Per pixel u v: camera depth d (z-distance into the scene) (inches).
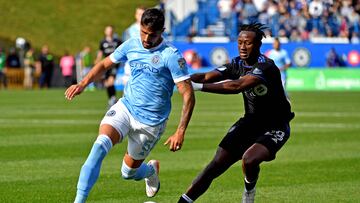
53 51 4338.1
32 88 3634.4
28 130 1514.5
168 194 872.3
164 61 682.2
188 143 1344.7
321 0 3479.3
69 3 4884.4
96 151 675.4
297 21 3491.6
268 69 689.6
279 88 703.7
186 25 3683.6
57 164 1074.7
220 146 717.9
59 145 1278.3
